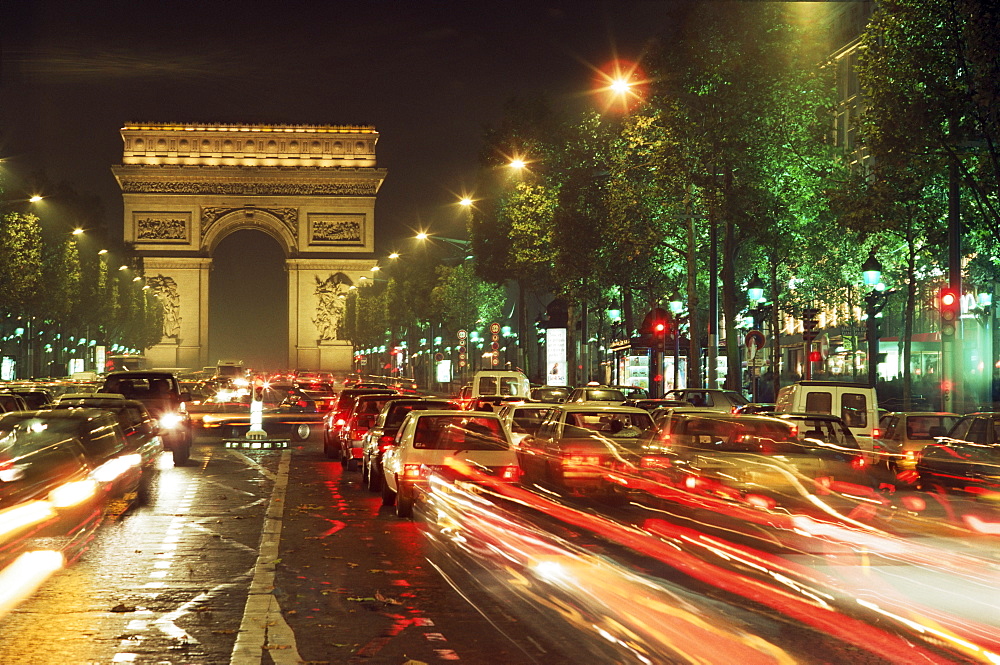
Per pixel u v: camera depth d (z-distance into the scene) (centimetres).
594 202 6094
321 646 1027
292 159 18512
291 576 1412
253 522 1981
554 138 6500
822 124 4875
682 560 1462
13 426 2131
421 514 2000
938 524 1930
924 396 5997
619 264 6062
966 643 1011
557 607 1180
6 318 9194
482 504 2047
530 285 8381
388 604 1220
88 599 1258
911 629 1066
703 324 7188
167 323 17700
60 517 1828
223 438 4650
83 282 12462
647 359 6450
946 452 2684
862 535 1731
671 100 4609
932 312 7138
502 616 1142
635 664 930
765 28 4622
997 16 3042
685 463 1978
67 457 1908
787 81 4628
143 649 1015
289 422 4769
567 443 2350
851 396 3216
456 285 12625
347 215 18250
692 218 4881
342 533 1833
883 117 3394
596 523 1845
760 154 4641
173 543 1709
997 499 2452
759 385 7194
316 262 18100
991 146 3172
